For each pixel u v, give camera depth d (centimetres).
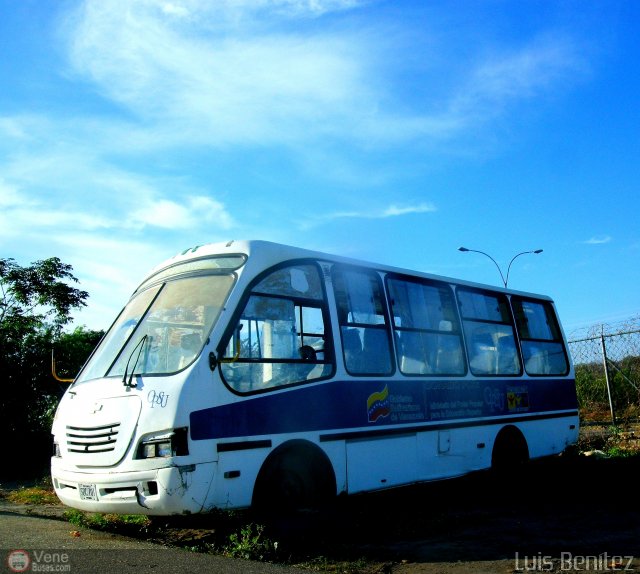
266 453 700
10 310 2120
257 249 774
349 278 875
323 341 808
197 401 654
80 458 680
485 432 1030
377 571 567
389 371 886
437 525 743
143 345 731
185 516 679
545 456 1161
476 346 1069
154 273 839
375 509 848
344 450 793
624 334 1788
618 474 1030
